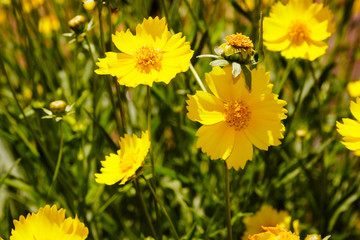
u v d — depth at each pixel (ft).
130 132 2.38
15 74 2.72
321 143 2.33
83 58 2.67
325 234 2.40
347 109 2.53
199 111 1.82
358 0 2.52
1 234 2.18
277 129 1.81
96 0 1.91
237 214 2.24
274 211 2.25
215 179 2.48
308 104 2.48
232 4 2.26
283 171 2.35
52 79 2.58
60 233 1.79
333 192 2.47
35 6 2.49
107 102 2.59
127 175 1.85
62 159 2.39
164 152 2.61
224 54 1.78
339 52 2.55
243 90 1.82
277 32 2.22
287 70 2.19
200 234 2.24
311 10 2.19
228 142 1.82
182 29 2.36
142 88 2.55
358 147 1.83
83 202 2.23
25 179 2.43
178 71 1.85
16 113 2.51
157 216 2.05
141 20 2.34
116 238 2.35
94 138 2.32
